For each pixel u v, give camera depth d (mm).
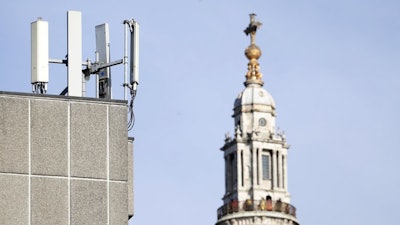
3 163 91875
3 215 91250
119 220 92875
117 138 93938
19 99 92938
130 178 96125
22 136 92500
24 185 91875
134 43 98000
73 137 93188
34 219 91625
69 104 93625
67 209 92188
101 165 93250
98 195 92875
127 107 94688
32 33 96250
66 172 92625
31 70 96062
